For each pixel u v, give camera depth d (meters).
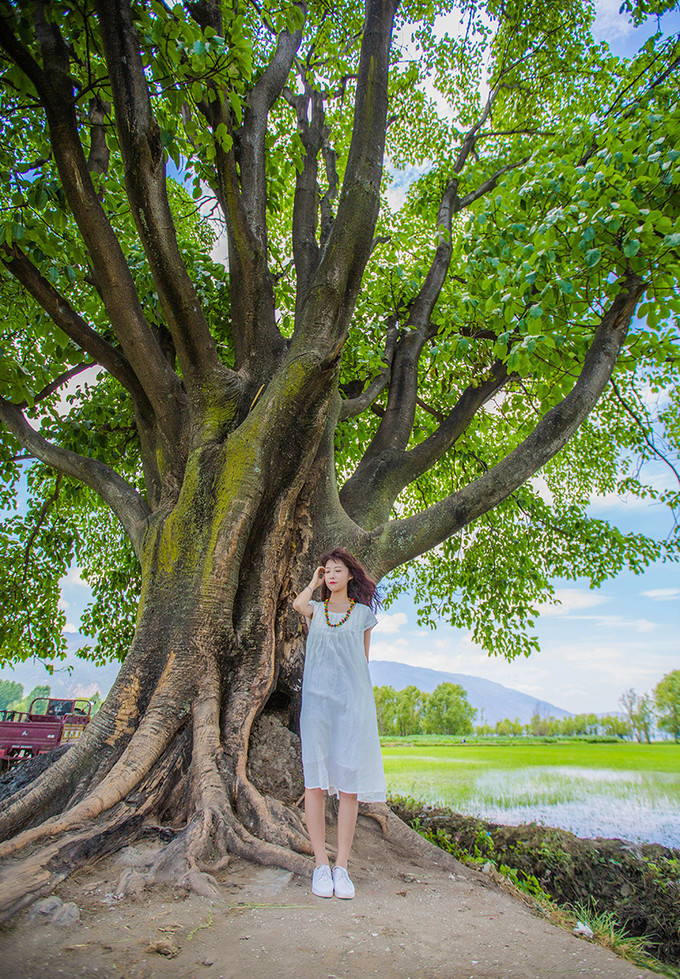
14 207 4.97
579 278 5.52
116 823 3.46
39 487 10.63
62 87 4.50
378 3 5.29
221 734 4.23
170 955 2.22
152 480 5.91
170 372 5.50
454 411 7.55
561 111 9.80
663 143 5.17
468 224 6.89
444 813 7.13
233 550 4.69
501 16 10.27
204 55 4.34
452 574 12.03
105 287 5.07
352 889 2.95
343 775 3.04
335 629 3.27
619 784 9.77
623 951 3.73
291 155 7.32
